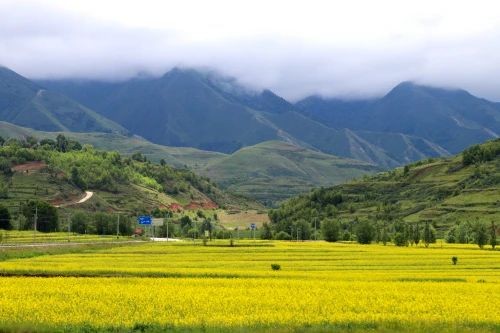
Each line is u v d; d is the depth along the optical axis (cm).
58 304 5819
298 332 4806
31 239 18850
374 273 9362
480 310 5841
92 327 4912
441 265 11350
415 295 6675
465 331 4912
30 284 7144
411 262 11856
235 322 5159
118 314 5441
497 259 12862
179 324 5084
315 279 8294
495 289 7238
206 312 5609
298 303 6078
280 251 15012
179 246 17325
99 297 6234
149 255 13262
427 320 5369
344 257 13062
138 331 4794
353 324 5181
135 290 6706
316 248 16375
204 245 18000
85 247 15825
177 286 7106
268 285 7419
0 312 5456
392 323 5216
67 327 4922
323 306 5944
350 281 8056
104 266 9762
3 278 7794
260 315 5466
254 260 11994
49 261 11131
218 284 7444
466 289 7219
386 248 17138
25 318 5247
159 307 5778
